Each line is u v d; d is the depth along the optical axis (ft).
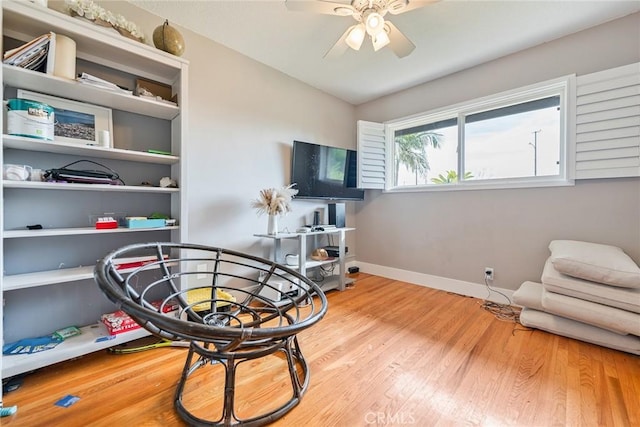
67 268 5.57
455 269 9.61
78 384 4.46
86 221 5.84
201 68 7.52
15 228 5.07
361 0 5.28
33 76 4.53
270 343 3.90
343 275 9.74
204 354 3.44
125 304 2.65
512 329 6.63
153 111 6.29
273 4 6.34
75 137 5.50
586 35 7.04
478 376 4.76
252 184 8.79
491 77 8.65
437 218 10.07
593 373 4.83
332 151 10.78
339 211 10.43
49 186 4.75
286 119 9.71
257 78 8.82
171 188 6.17
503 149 8.73
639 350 5.26
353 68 9.23
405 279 10.98
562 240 7.27
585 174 7.00
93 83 5.00
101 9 5.10
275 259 8.82
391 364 5.11
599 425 3.69
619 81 6.51
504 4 6.19
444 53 8.21
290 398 4.17
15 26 4.64
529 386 4.49
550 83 7.55
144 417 3.78
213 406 4.00
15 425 3.61
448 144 10.05
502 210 8.57
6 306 5.03
